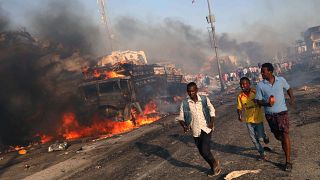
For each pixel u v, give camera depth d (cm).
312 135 816
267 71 615
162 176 711
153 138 1182
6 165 1152
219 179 625
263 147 749
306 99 1441
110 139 1362
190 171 708
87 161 1001
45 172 937
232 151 802
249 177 600
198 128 627
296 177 566
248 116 685
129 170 810
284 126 609
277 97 611
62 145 1298
